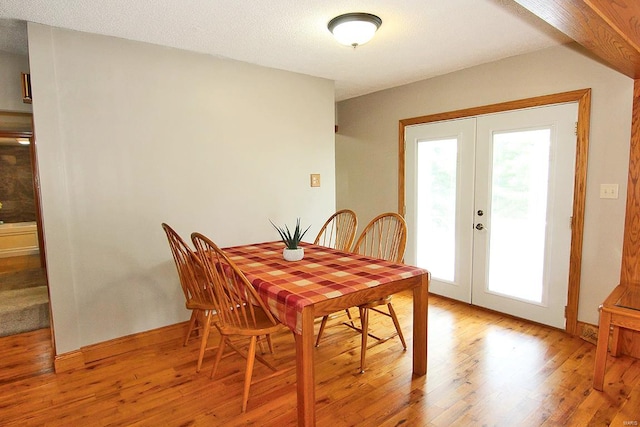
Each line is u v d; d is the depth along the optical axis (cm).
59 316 237
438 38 257
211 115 294
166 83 271
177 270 262
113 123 252
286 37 252
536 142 294
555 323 293
